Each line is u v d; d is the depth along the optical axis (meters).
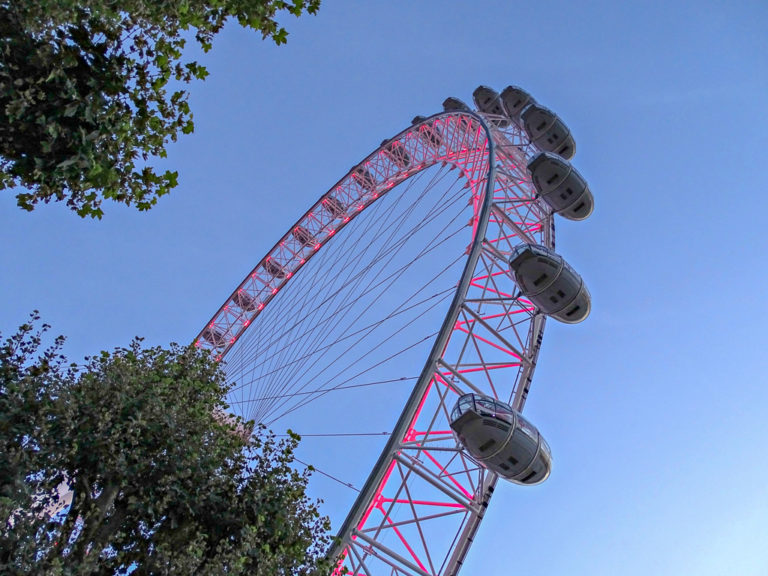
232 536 17.27
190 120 12.82
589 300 33.84
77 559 15.05
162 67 12.20
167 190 12.87
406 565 24.11
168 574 15.07
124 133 11.88
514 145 46.84
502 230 36.59
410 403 25.78
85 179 12.08
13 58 11.12
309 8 13.28
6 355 16.67
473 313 28.92
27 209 12.23
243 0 12.37
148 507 16.22
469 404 26.62
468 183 41.22
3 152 11.73
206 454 17.84
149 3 11.38
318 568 17.69
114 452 16.31
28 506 14.46
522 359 31.81
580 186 39.41
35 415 15.75
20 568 12.97
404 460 25.08
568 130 48.12
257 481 18.53
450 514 26.56
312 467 19.62
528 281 32.78
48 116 11.40
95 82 11.55
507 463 26.56
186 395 19.06
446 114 47.25
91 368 18.25
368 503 23.73
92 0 10.66
